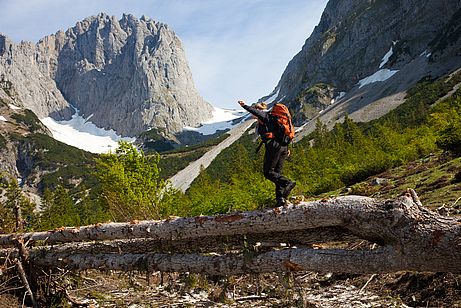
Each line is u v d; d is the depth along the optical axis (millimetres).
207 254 8031
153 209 22453
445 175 20500
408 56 159250
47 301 8828
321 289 10047
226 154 138000
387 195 20297
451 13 155125
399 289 8953
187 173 150750
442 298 7777
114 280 11391
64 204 59625
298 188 33844
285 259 6758
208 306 8914
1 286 8414
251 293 9875
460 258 5453
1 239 9359
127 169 23875
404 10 194500
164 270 7859
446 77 106438
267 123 7258
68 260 8711
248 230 7055
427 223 5762
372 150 43531
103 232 8328
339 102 166000
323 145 74688
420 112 85500
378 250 6156
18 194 16391
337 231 6879
